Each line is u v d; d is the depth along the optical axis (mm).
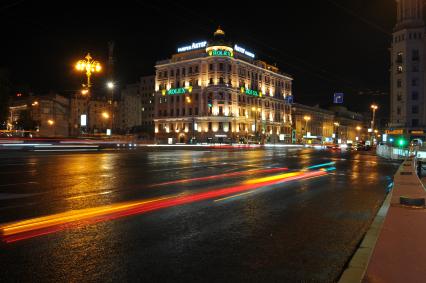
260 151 50188
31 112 110250
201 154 36312
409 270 4215
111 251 5254
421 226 6328
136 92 132625
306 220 7512
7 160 24266
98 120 126500
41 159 25516
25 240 5676
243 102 95375
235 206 8875
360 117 173375
